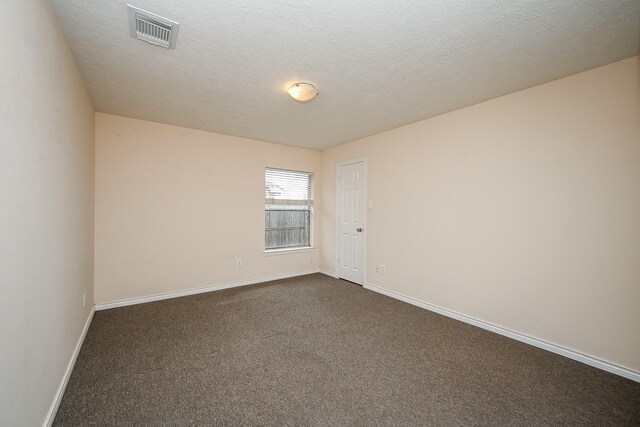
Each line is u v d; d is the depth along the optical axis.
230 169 4.05
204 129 3.75
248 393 1.74
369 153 4.08
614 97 2.03
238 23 1.64
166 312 3.07
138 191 3.34
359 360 2.15
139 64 2.11
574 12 1.53
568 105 2.24
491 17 1.58
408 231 3.51
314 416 1.56
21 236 1.12
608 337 2.04
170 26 1.67
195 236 3.76
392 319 2.96
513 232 2.55
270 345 2.37
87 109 2.56
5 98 0.99
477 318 2.81
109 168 3.16
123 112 3.10
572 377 1.96
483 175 2.77
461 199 2.95
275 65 2.12
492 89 2.50
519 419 1.56
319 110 3.04
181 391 1.75
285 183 4.74
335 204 4.72
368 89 2.51
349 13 1.56
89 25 1.66
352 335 2.57
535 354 2.27
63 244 1.73
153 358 2.12
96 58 2.02
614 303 2.02
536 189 2.41
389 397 1.73
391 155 3.74
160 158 3.48
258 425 1.49
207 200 3.85
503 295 2.62
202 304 3.35
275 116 3.23
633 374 1.93
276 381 1.87
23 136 1.14
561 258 2.27
